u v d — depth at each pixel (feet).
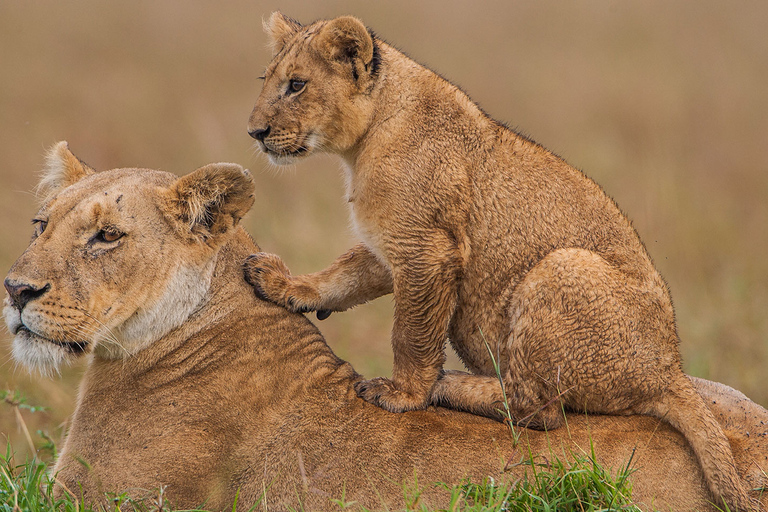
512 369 30.94
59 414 41.91
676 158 82.48
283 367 29.99
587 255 31.65
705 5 134.62
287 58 36.58
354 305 35.99
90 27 116.98
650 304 31.60
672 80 104.37
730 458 28.40
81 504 27.63
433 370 32.14
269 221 64.90
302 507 28.27
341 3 132.57
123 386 29.48
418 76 35.65
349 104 35.19
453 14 132.77
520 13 132.87
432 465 28.48
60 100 90.74
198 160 78.48
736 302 56.08
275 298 32.07
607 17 130.52
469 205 33.71
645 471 28.50
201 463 28.30
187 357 29.55
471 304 33.78
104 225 28.14
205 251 29.76
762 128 92.58
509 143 35.01
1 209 64.80
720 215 70.64
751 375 47.88
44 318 27.43
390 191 33.78
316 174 77.10
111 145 80.79
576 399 30.48
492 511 25.57
